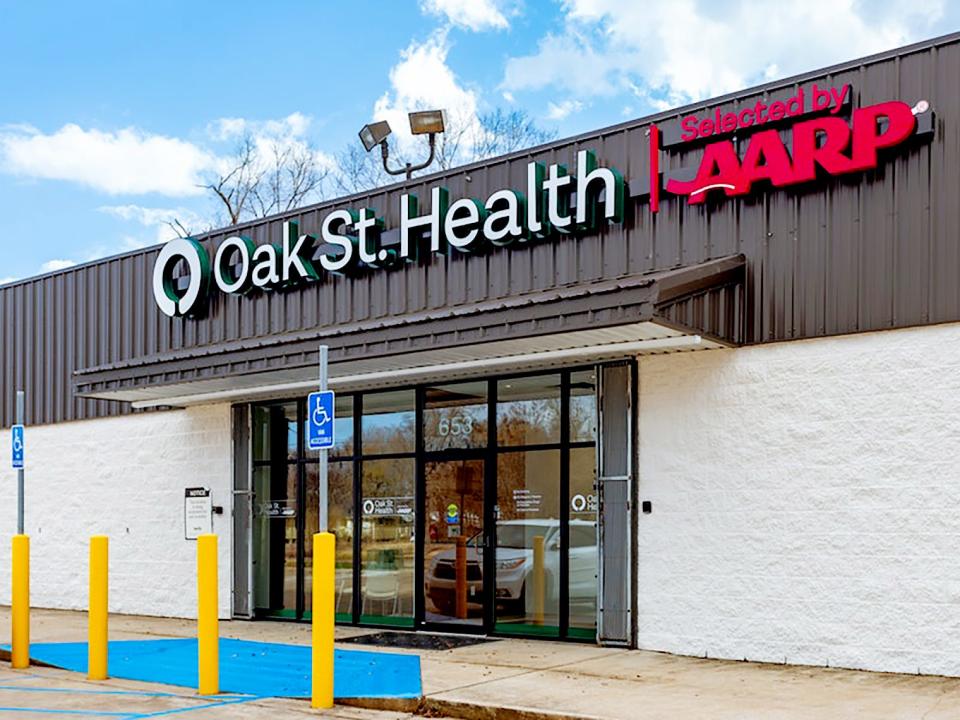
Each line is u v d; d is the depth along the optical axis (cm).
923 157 1023
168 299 1662
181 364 1437
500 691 938
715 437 1134
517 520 1291
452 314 1153
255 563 1583
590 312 1041
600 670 1041
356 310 1459
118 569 1755
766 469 1097
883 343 1036
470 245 1324
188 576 1650
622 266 1212
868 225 1052
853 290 1057
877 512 1025
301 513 1527
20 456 1288
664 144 1188
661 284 1007
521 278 1295
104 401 1808
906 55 1037
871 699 881
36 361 1933
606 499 1203
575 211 1239
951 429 991
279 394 1544
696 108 1166
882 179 1046
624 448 1196
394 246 1419
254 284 1564
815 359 1076
